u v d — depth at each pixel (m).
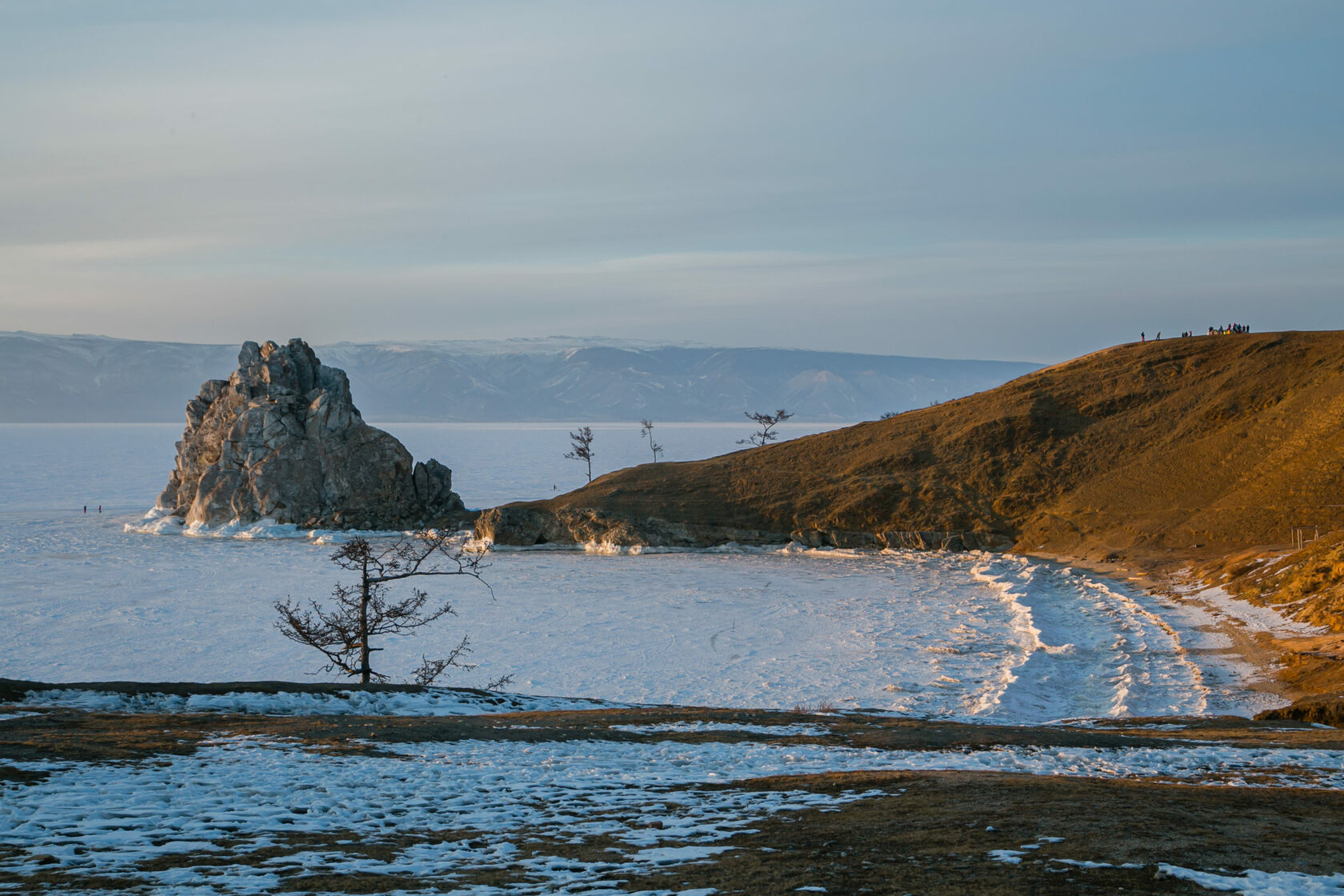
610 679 58.62
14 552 126.00
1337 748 25.98
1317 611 62.19
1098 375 145.12
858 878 11.23
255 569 110.75
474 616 81.06
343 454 153.00
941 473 131.38
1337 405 110.56
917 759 23.38
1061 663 60.25
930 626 74.50
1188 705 47.53
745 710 36.03
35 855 12.41
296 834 14.20
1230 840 12.79
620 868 12.09
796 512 129.38
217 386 165.00
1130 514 111.50
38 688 30.52
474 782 18.97
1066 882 10.80
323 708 31.77
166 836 13.79
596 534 130.12
